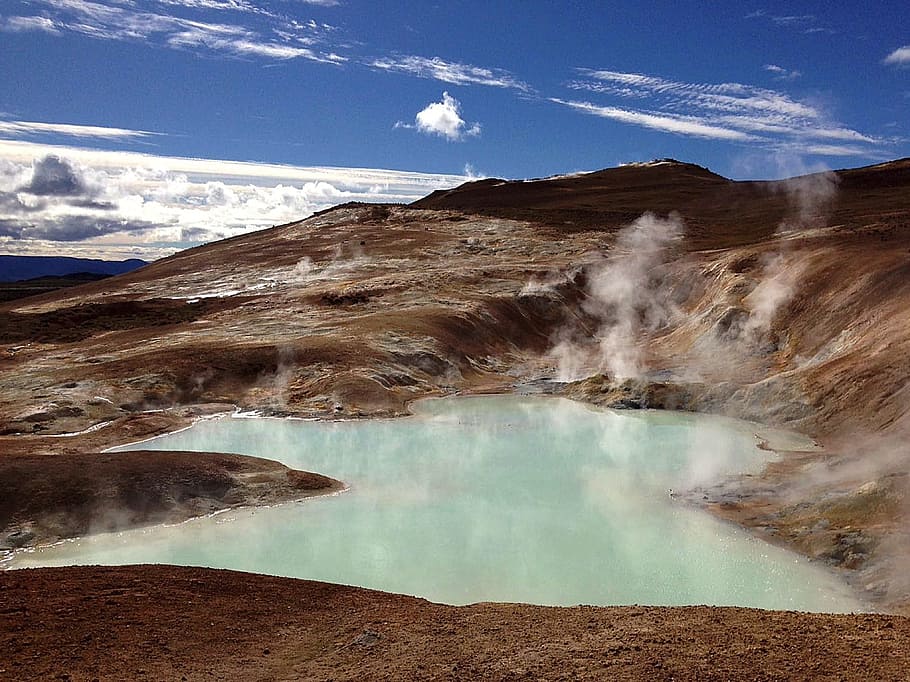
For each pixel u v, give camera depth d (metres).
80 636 14.40
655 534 25.17
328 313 66.31
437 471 33.19
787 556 23.02
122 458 29.03
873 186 116.56
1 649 13.64
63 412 41.62
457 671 12.25
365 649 13.88
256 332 60.06
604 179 163.75
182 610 16.06
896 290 47.28
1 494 25.66
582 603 19.83
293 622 15.88
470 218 114.62
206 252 116.50
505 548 23.97
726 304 58.81
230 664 13.45
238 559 23.12
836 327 48.94
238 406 46.09
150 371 48.28
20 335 65.00
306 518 27.00
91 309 73.25
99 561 23.05
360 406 45.66
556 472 33.00
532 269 78.81
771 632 13.47
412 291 71.69
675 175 162.12
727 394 44.28
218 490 28.44
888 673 11.12
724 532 25.25
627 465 33.97
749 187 134.50
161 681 12.58
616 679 11.42
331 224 118.12
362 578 21.59
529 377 56.59
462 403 49.16
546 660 12.46
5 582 17.20
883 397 35.84
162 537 25.03
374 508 28.11
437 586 21.06
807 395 40.16
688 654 12.28
